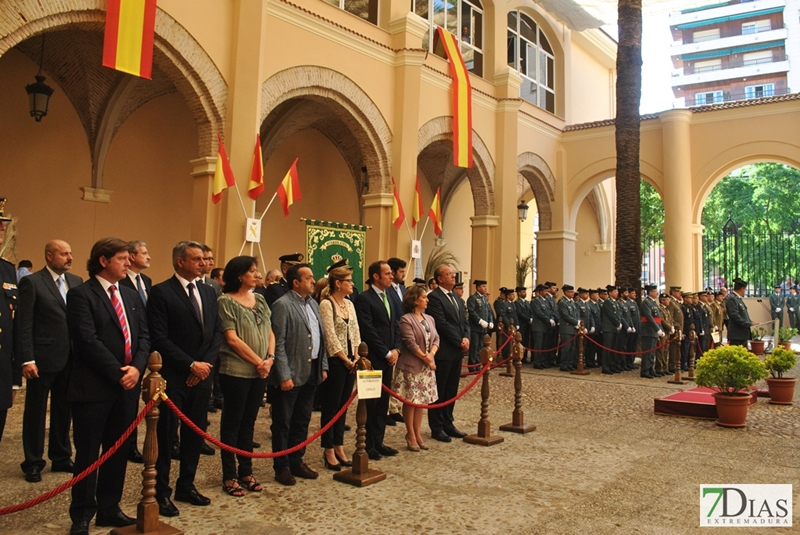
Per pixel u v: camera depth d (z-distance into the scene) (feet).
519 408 25.90
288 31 40.83
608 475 19.84
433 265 66.80
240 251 36.83
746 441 24.66
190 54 35.60
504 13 62.39
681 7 69.77
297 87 41.29
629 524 15.67
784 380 32.76
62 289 19.40
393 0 49.11
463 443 23.90
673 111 63.41
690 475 19.93
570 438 24.85
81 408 14.08
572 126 70.28
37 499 12.25
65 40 39.70
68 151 43.65
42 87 37.55
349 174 64.23
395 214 46.70
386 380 21.61
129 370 14.42
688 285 62.44
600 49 83.51
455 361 24.89
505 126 59.36
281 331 18.30
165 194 49.29
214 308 16.72
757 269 112.37
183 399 16.11
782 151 59.52
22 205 41.22
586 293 52.29
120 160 46.44
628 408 31.58
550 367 50.44
